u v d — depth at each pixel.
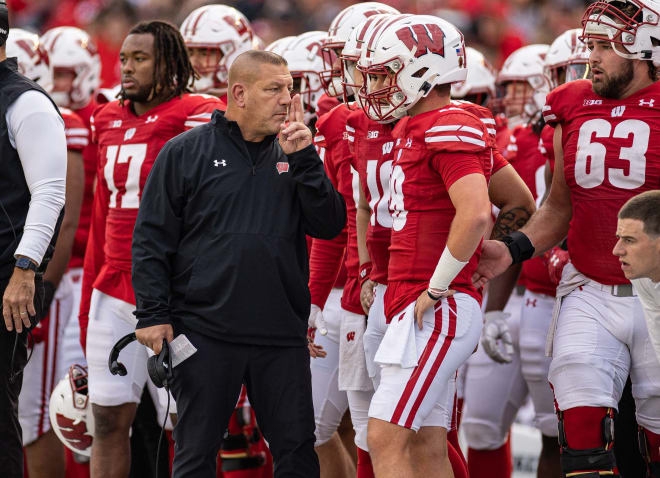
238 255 14.55
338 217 15.15
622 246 13.64
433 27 14.05
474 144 13.36
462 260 13.24
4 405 15.48
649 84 14.95
